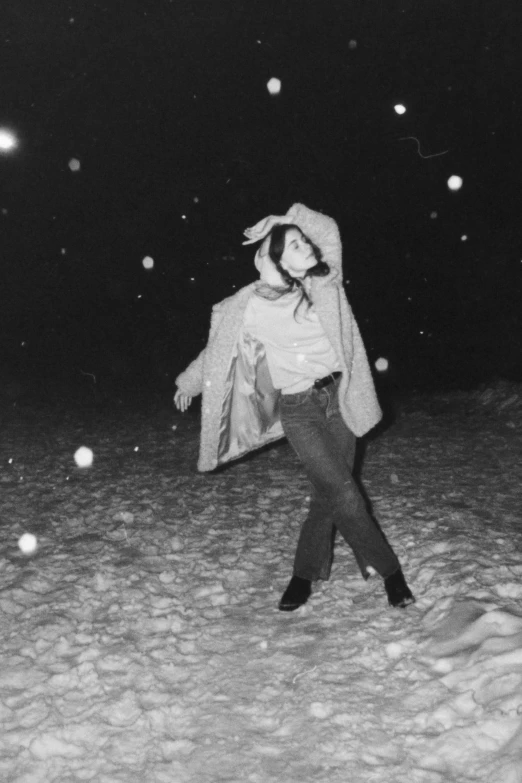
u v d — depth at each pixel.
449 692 3.36
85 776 2.99
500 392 10.28
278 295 3.92
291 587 4.36
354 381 4.06
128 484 7.39
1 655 3.99
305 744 3.12
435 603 4.18
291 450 8.37
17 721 3.37
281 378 4.04
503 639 3.55
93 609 4.51
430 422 9.52
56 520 6.34
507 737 2.98
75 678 3.68
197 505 6.60
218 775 2.96
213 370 4.09
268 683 3.60
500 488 6.52
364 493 6.63
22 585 4.89
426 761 2.96
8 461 8.62
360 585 4.60
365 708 3.33
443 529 5.46
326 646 3.90
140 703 3.48
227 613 4.39
